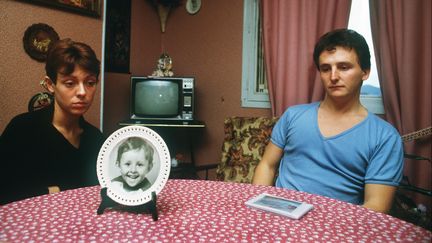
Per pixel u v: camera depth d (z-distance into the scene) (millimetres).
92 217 782
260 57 2789
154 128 2926
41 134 1236
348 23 2219
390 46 2033
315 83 2297
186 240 671
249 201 907
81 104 1142
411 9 1931
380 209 1127
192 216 807
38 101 1836
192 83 2600
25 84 1794
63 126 1259
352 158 1260
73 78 1103
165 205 884
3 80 1707
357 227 765
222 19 2914
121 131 850
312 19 2287
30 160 1221
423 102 1941
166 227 736
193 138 3119
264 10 2490
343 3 2191
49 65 1113
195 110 3090
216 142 3012
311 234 718
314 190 1305
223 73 2941
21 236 666
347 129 1282
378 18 2088
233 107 2912
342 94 1258
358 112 1320
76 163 1286
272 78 2516
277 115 2480
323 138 1311
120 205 848
